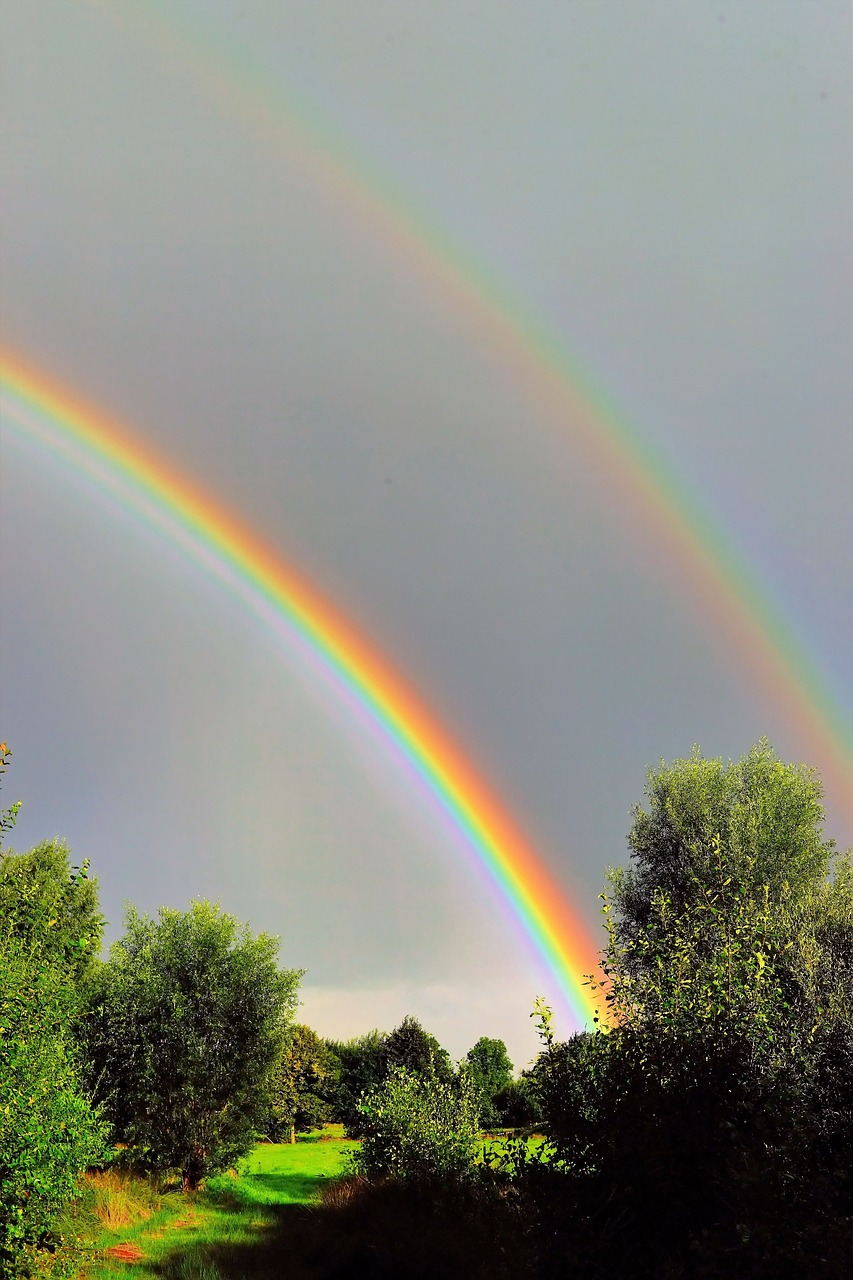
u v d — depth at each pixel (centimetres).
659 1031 802
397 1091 2188
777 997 888
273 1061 2989
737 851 2195
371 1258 1441
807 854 2388
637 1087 741
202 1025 2908
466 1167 1823
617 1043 812
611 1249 696
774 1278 571
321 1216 1856
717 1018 808
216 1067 2850
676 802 2580
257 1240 1912
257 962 3047
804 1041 849
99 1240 1780
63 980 1373
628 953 945
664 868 2483
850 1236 550
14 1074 1158
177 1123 2788
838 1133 729
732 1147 679
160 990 2884
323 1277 1505
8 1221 1151
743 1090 728
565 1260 702
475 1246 1199
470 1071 2203
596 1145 735
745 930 941
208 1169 2800
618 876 2459
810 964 1142
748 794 2586
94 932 2833
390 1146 2075
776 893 1973
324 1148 5397
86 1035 2697
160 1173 2730
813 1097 791
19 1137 1135
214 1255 1717
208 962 2973
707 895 1030
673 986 865
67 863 3359
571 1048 838
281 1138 5950
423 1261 1301
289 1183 3291
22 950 1275
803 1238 571
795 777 2542
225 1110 2892
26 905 1305
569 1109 765
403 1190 1736
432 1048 4319
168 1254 1733
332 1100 6122
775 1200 604
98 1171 2353
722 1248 605
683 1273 616
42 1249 1258
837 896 1636
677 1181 680
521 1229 774
